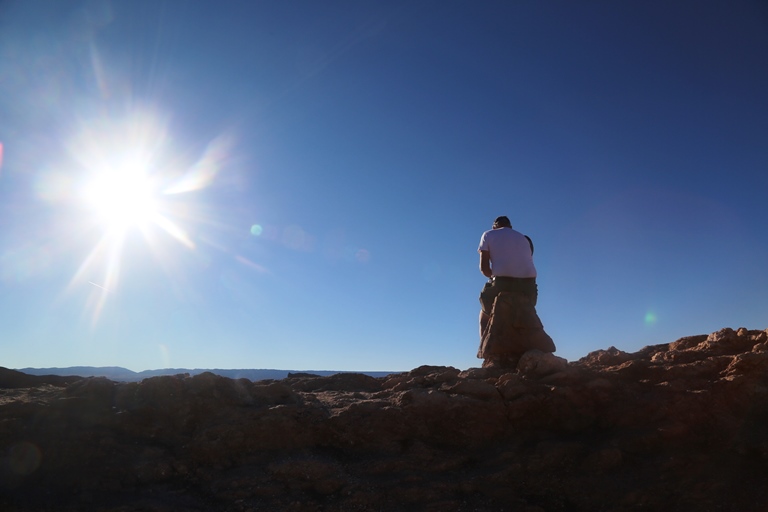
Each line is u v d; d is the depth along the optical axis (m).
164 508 5.40
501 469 6.13
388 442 6.57
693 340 8.91
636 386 7.19
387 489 5.82
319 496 5.78
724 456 5.96
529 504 5.70
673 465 5.93
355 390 8.75
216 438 6.30
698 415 6.48
